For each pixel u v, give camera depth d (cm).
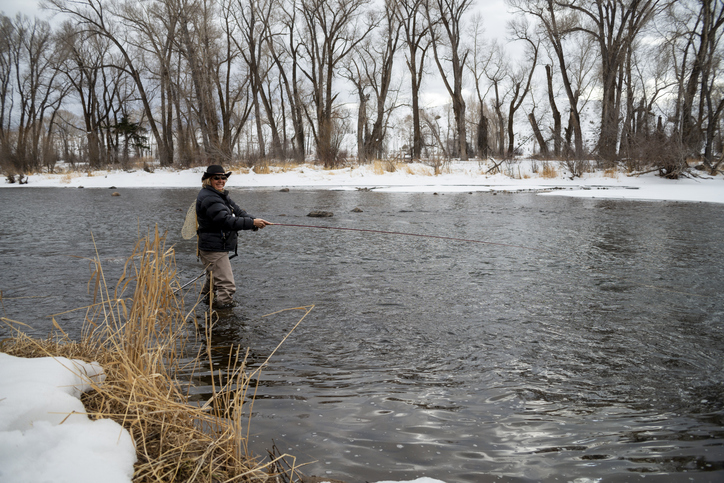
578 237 1051
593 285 658
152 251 322
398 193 2430
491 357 424
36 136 4853
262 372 390
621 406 339
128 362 284
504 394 356
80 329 474
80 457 208
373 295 616
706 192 2175
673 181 2756
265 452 277
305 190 2645
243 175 3466
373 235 1103
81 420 238
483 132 4912
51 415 230
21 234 1102
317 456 274
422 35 4531
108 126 5250
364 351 438
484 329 493
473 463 271
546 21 3828
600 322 512
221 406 325
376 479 254
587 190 2458
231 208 597
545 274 722
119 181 3359
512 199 2038
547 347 445
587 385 371
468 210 1602
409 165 3797
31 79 4709
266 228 1210
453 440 294
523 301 588
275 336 474
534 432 304
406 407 334
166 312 353
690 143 3198
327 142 3788
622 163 3225
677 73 3212
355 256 862
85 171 4059
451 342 459
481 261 816
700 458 276
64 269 750
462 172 3491
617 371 395
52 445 212
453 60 4397
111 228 1200
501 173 3394
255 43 4600
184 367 394
